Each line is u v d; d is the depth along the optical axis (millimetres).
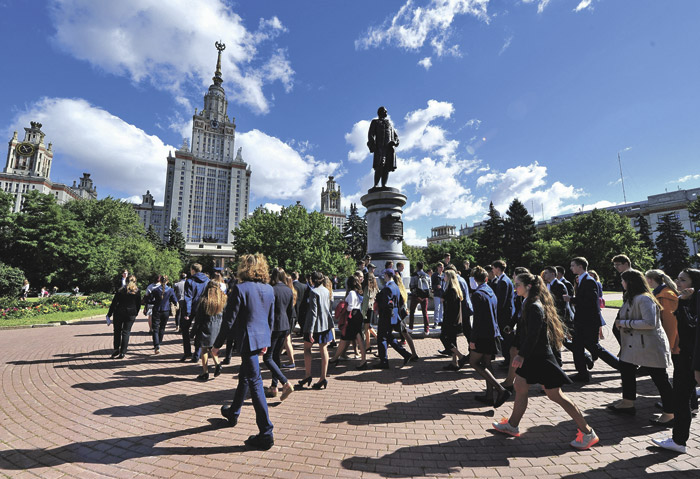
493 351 4492
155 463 3043
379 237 12516
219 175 141875
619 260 5090
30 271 35000
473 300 4715
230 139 149875
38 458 3152
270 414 4230
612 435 3600
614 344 8625
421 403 4602
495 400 4680
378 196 12508
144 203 169625
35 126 123500
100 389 5305
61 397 4930
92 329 12219
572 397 4852
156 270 36969
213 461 3068
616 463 3027
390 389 5219
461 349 8055
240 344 3543
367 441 3473
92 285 34844
